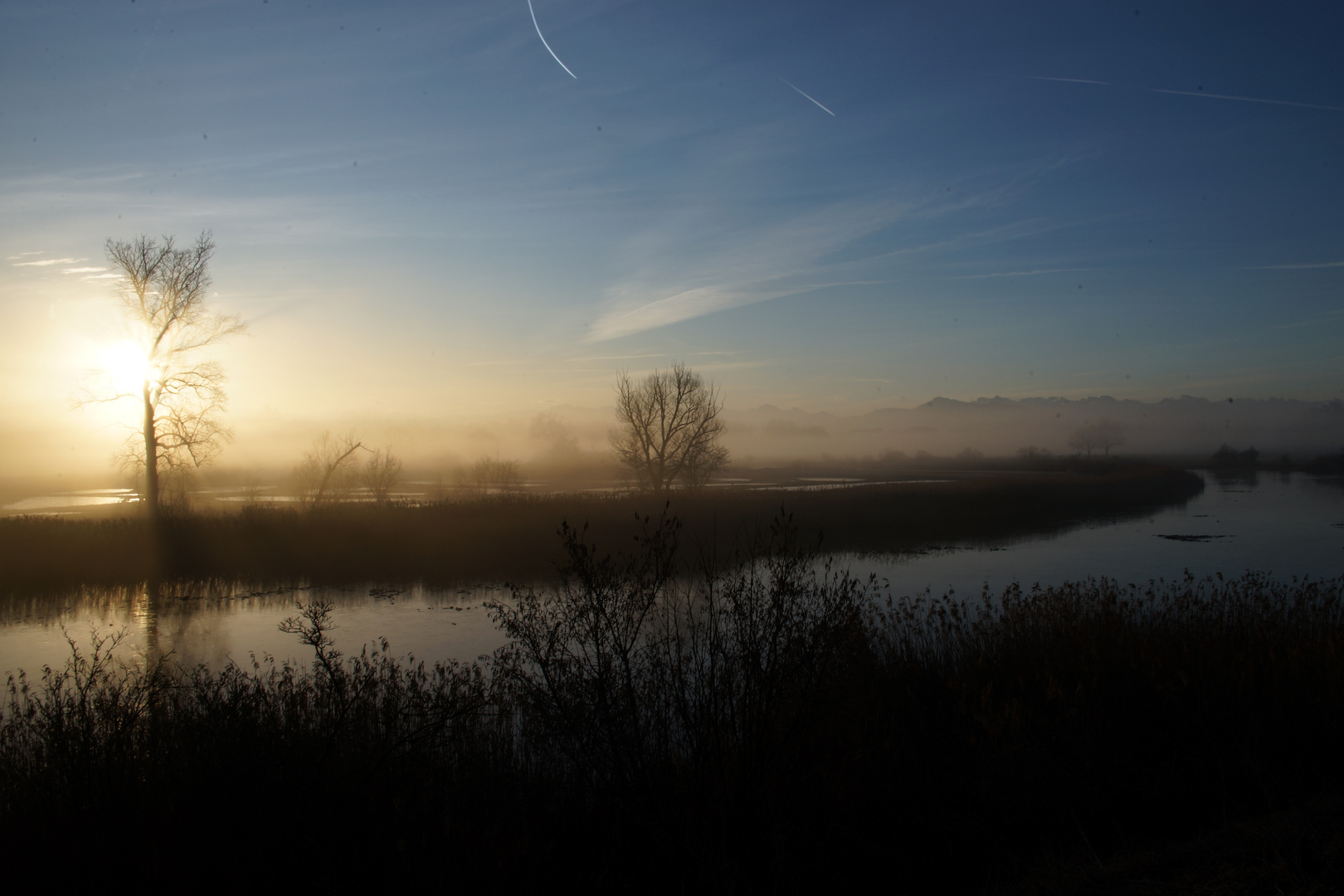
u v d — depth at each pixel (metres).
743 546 23.53
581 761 5.13
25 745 5.75
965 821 5.34
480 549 26.36
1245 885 3.95
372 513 29.23
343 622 17.28
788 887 4.52
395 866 4.49
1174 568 22.70
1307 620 9.54
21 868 4.46
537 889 4.59
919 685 7.92
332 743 5.14
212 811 4.65
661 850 4.57
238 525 26.75
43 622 17.69
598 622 4.96
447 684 7.05
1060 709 6.69
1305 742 6.01
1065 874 4.51
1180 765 6.11
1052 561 24.80
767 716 4.88
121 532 25.75
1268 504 48.12
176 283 27.88
